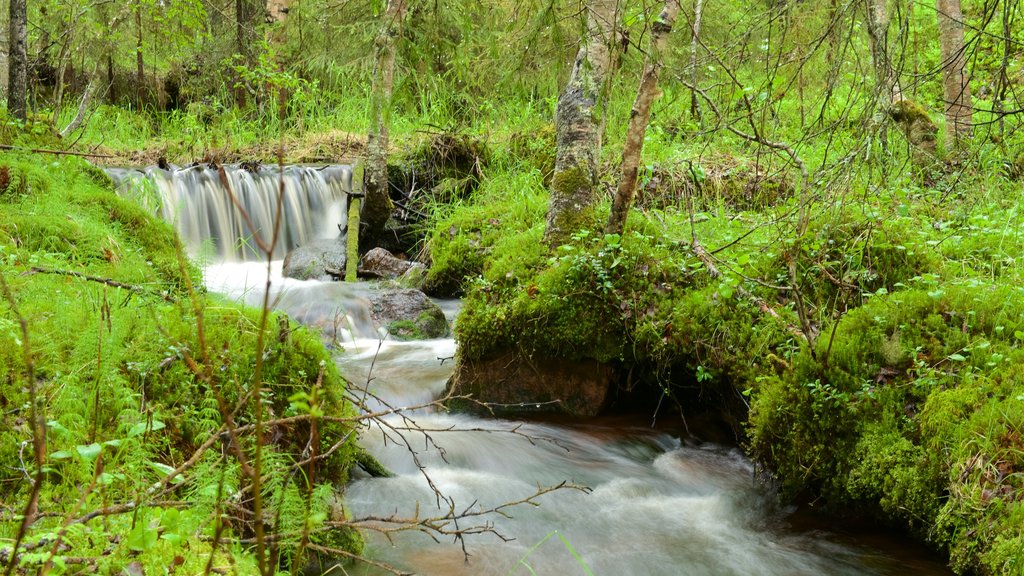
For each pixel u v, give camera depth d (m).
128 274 4.92
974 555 3.14
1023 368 3.59
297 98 12.75
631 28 4.52
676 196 8.05
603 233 5.86
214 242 10.11
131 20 12.71
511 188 9.87
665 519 4.09
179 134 13.56
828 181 4.23
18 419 2.79
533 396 5.59
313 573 3.08
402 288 7.92
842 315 4.51
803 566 3.57
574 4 3.77
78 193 6.82
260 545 1.37
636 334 5.15
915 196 6.40
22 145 7.95
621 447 5.06
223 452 2.70
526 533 3.81
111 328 3.15
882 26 3.58
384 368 6.31
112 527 2.27
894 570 3.51
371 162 10.05
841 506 4.01
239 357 3.42
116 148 12.55
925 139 7.75
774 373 4.39
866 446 3.77
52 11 11.14
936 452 3.50
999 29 7.68
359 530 3.49
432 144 10.99
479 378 5.66
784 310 4.80
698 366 4.84
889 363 4.00
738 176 8.34
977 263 5.02
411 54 3.39
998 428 3.33
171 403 3.18
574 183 6.00
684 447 5.12
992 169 7.15
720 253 5.54
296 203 10.91
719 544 3.81
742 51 4.15
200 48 14.19
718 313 4.94
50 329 3.44
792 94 5.87
